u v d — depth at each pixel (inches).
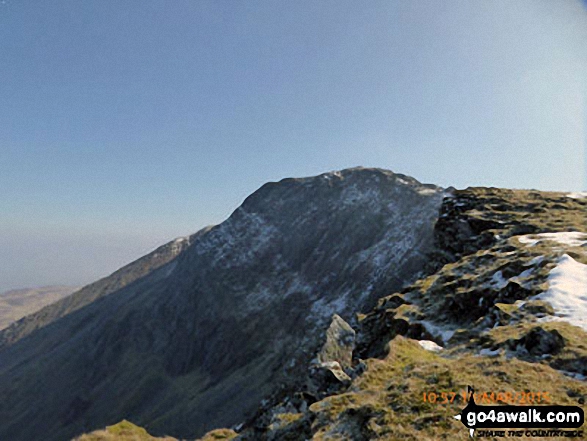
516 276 779.4
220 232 7253.9
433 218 4362.7
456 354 498.3
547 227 1195.9
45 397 5388.8
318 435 348.2
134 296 7554.1
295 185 7436.0
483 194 1818.4
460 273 999.0
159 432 3341.5
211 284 5979.3
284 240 6309.1
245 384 3538.4
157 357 5285.4
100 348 5964.6
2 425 5044.3
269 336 4478.3
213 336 5024.6
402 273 3905.0
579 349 405.7
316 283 4977.9
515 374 371.6
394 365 490.9
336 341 878.4
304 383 606.5
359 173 6747.1
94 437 653.9
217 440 753.6
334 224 5826.8
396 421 317.7
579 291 592.4
